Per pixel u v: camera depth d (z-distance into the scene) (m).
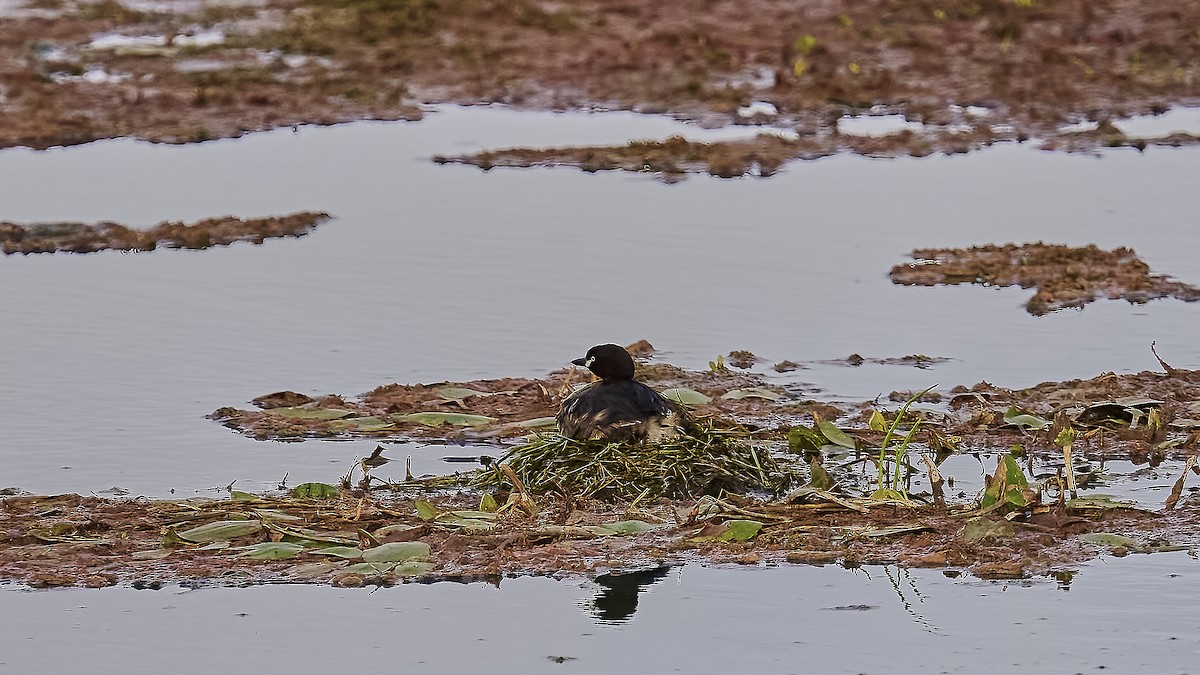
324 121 28.64
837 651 9.71
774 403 14.66
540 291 18.48
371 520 11.67
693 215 22.28
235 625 10.08
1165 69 32.53
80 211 22.44
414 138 27.44
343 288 18.62
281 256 20.11
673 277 19.11
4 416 14.20
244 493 12.16
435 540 11.32
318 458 13.25
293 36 34.66
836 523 11.67
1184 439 13.58
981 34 35.09
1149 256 20.06
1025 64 32.59
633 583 10.70
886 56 33.41
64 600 10.41
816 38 34.72
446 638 9.91
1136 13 36.62
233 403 14.64
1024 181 24.44
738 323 17.33
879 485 12.33
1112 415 14.26
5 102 29.11
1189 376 15.22
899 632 9.95
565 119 29.08
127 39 34.66
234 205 22.84
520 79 31.81
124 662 9.58
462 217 22.12
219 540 11.32
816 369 15.80
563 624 10.11
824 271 19.45
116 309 17.80
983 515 11.62
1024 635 9.89
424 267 19.53
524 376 15.48
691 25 35.75
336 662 9.59
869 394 15.02
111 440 13.62
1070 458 12.17
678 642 9.84
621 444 12.66
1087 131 28.05
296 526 11.52
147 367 15.68
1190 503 12.09
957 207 22.75
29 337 16.67
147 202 23.00
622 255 20.14
